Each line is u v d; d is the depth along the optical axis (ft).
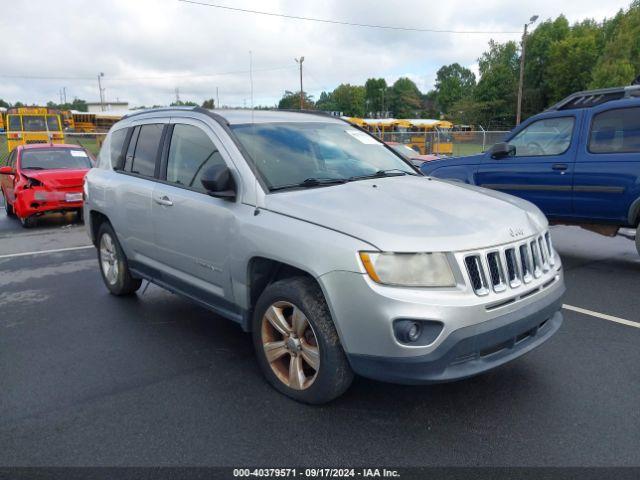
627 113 20.44
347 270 9.77
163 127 15.64
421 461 9.41
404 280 9.51
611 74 167.73
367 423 10.61
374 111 394.93
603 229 22.13
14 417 11.16
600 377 12.33
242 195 12.26
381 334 9.52
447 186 13.30
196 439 10.21
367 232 9.92
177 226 14.10
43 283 21.59
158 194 14.79
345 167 13.87
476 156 25.67
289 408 11.24
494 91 230.48
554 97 212.64
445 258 9.67
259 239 11.41
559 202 22.45
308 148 13.87
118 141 18.10
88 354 14.33
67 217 40.52
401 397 11.57
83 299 19.22
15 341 15.38
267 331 11.87
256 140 13.24
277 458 9.58
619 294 18.48
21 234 33.76
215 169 12.10
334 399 11.41
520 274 10.55
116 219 17.15
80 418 11.07
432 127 135.13
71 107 339.98
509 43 235.40
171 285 15.28
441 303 9.36
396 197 11.74
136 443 10.14
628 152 20.33
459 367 9.68
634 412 10.81
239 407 11.34
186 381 12.62
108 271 19.21
